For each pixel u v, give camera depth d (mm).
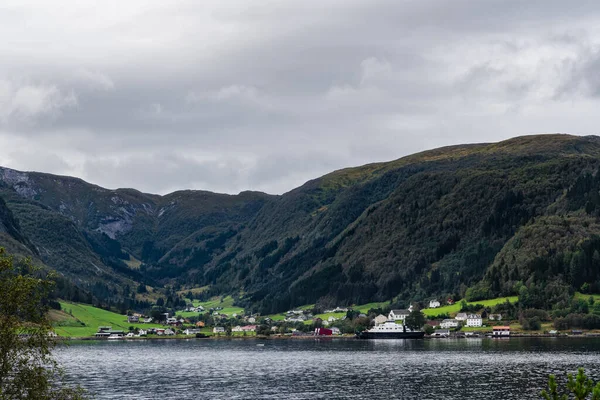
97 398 167750
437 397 163875
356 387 183375
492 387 176500
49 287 83938
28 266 83500
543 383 180750
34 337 80938
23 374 80062
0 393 77625
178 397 169250
